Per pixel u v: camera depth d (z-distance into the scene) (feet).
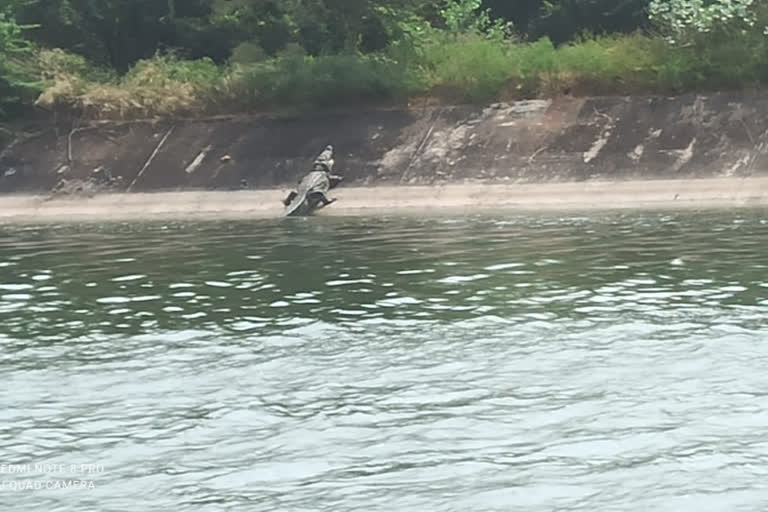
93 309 82.12
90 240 127.95
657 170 147.43
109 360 66.39
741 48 155.33
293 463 47.37
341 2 187.73
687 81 156.56
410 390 57.52
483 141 159.02
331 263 99.30
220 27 200.13
